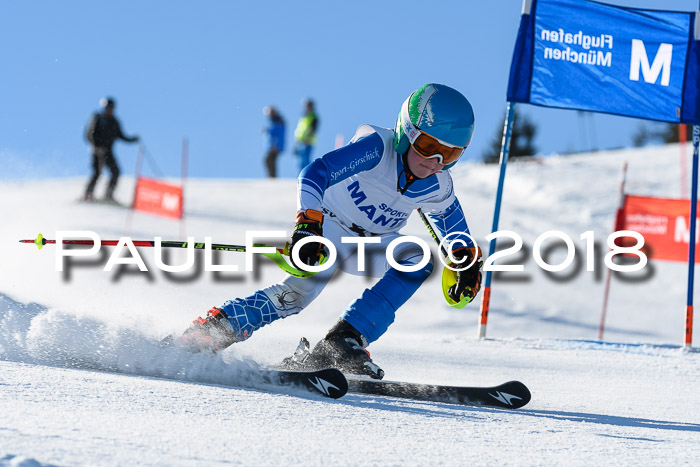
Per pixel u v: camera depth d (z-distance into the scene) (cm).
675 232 2803
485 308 2288
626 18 2316
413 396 1021
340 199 1140
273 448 579
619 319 3466
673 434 855
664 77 2306
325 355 1059
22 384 733
